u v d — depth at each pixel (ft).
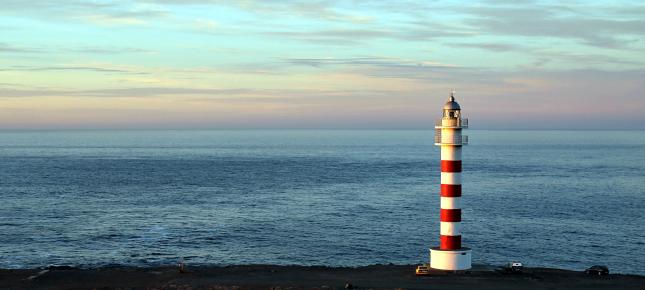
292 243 315.37
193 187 573.74
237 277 215.10
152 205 447.42
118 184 595.88
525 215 402.93
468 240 323.37
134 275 219.82
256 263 276.62
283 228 354.54
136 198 488.02
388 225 365.20
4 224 363.76
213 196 503.20
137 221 376.48
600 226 365.61
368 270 227.81
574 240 326.65
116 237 328.49
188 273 220.84
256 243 315.17
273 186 583.99
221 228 353.92
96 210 421.18
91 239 323.16
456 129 218.59
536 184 604.49
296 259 284.20
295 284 202.80
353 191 543.39
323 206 444.14
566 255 295.89
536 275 217.36
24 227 354.95
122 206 441.68
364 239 325.42
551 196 505.66
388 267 233.96
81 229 349.82
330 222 374.63
